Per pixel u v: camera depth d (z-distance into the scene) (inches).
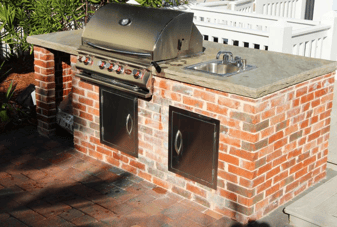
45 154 245.4
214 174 188.4
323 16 295.0
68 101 262.4
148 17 203.8
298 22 305.0
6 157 241.4
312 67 194.5
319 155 213.0
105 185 215.0
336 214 183.0
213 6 365.1
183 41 206.2
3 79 346.6
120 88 205.8
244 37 279.6
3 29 374.6
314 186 213.9
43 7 334.0
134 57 199.5
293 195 204.7
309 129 201.3
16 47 373.7
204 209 195.6
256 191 182.4
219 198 190.5
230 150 180.7
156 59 194.9
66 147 253.9
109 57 205.5
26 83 340.5
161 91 198.4
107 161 235.8
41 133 269.3
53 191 209.5
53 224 184.4
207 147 187.8
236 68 200.2
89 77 218.4
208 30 296.0
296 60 207.5
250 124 171.6
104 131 229.1
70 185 215.0
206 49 229.1
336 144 241.8
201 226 183.5
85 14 348.8
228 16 325.7
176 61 203.2
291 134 191.9
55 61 260.4
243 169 178.5
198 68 198.7
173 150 200.5
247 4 380.8
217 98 179.2
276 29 262.7
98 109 231.0
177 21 199.6
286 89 182.1
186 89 188.9
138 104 210.2
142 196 205.8
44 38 247.3
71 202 200.7
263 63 202.1
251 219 185.0
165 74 191.2
